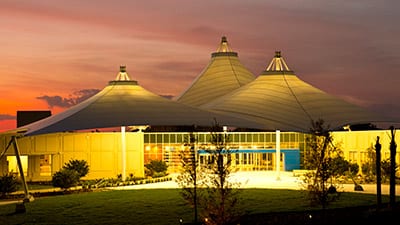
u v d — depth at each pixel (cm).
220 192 3431
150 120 6950
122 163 6719
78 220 3997
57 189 5775
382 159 6500
